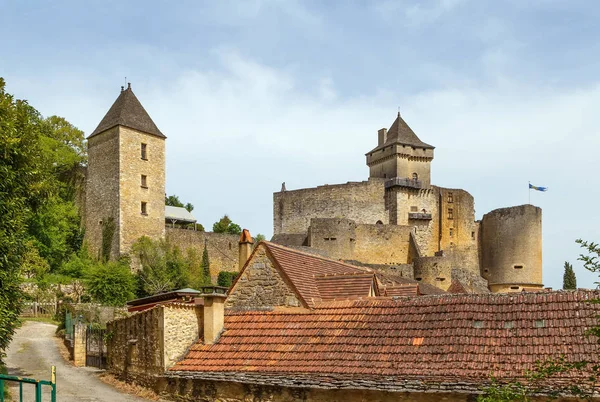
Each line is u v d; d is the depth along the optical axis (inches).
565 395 497.7
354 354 624.7
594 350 537.0
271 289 764.0
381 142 3718.0
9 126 756.6
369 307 697.6
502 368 550.0
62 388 838.5
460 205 3501.5
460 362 569.9
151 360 770.2
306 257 848.9
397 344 620.7
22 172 794.8
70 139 2965.1
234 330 736.3
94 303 1745.8
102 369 1011.9
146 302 1309.1
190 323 752.3
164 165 2544.3
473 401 533.3
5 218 751.1
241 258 861.8
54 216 2272.4
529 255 3262.8
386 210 3398.1
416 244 3134.8
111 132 2425.0
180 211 3587.6
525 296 625.6
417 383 557.6
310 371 616.7
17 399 746.8
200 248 2657.5
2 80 796.0
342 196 3329.2
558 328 574.6
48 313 1792.6
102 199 2428.6
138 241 2393.0
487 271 3435.0
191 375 681.6
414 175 3558.1
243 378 640.4
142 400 737.0
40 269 1951.3
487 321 612.1
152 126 2529.5
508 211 3321.9
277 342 686.5
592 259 387.5
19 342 1302.9
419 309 662.5
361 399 580.4
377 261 3088.1
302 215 3376.0
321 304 733.3
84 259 2321.6
